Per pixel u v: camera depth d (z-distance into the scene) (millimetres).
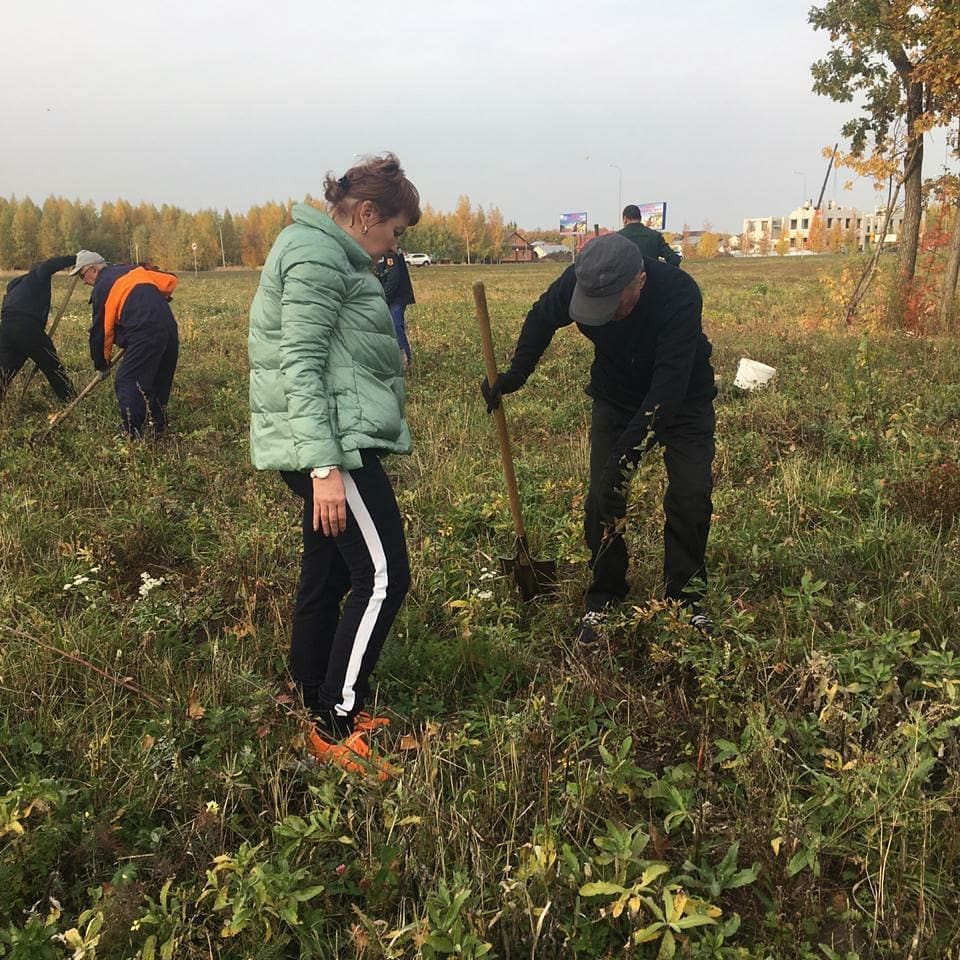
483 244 119312
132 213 115188
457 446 6227
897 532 4090
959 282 13773
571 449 5859
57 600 3816
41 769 2570
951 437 5734
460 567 3939
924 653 3037
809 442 6012
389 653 3223
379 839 2232
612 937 1989
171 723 2670
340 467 2449
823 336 11797
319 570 2797
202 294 27609
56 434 6266
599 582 3410
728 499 4637
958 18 11703
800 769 2535
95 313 6379
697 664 2807
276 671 3211
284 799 2371
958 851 2143
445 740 2670
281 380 2459
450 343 11711
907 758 2361
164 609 3475
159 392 6801
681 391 2996
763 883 2143
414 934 1904
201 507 5031
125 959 1939
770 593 3740
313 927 2002
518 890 1953
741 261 78812
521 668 3174
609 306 2910
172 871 2141
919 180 13445
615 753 2629
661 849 2148
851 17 12766
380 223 2543
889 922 1979
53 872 2119
